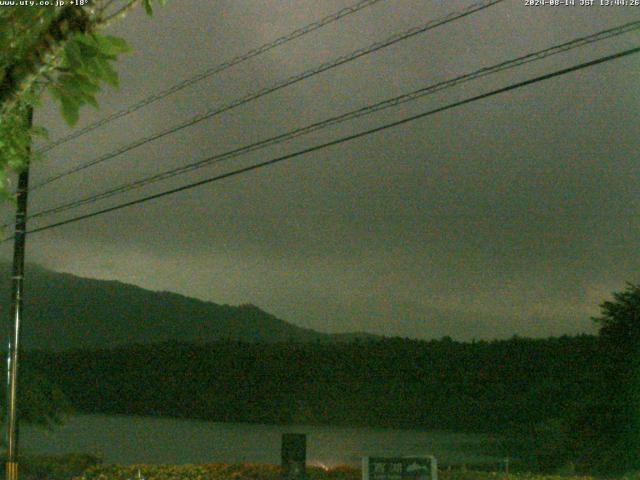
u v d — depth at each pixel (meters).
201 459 44.31
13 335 21.66
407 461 17.55
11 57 4.09
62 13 4.03
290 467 20.34
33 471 25.47
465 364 66.06
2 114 4.13
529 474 23.59
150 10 4.41
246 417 72.25
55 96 4.38
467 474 22.20
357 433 59.47
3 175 5.01
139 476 23.00
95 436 56.47
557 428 35.06
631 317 32.97
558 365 58.84
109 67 4.34
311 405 70.38
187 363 78.38
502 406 60.50
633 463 31.42
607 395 33.00
